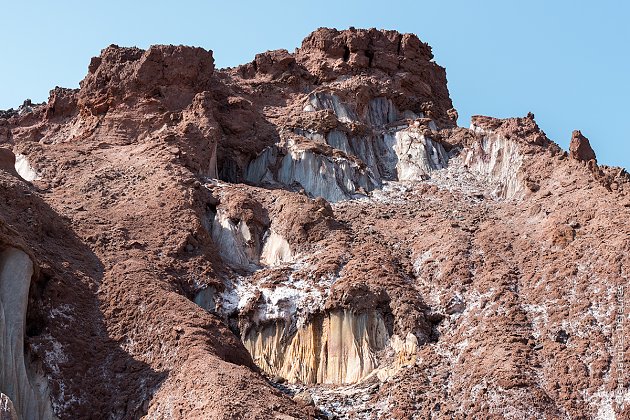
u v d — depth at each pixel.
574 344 53.88
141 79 81.62
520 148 79.94
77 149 74.69
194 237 63.50
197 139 76.12
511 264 62.22
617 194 66.38
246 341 58.47
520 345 54.25
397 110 93.19
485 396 50.94
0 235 51.50
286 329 58.72
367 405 52.91
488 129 85.19
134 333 53.22
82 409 49.16
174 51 83.56
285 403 48.31
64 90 87.19
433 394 52.38
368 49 96.94
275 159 80.25
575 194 68.81
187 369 49.44
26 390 48.03
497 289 59.28
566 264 59.78
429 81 99.44
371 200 77.38
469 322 57.59
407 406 51.75
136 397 49.47
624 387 50.44
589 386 51.09
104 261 58.56
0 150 66.38
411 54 98.62
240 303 59.59
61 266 56.00
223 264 63.50
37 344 50.69
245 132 81.94
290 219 66.69
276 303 59.22
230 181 78.69
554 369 52.41
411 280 62.38
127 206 65.62
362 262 62.16
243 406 46.34
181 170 70.69
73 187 67.81
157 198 66.50
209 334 52.84
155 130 78.75
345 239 65.62
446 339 56.91
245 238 66.19
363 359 56.88
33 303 52.31
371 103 92.12
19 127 85.94
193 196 67.44
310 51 97.62
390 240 67.69
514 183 76.56
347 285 58.97
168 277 58.34
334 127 84.25
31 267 52.25
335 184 78.12
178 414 46.66
